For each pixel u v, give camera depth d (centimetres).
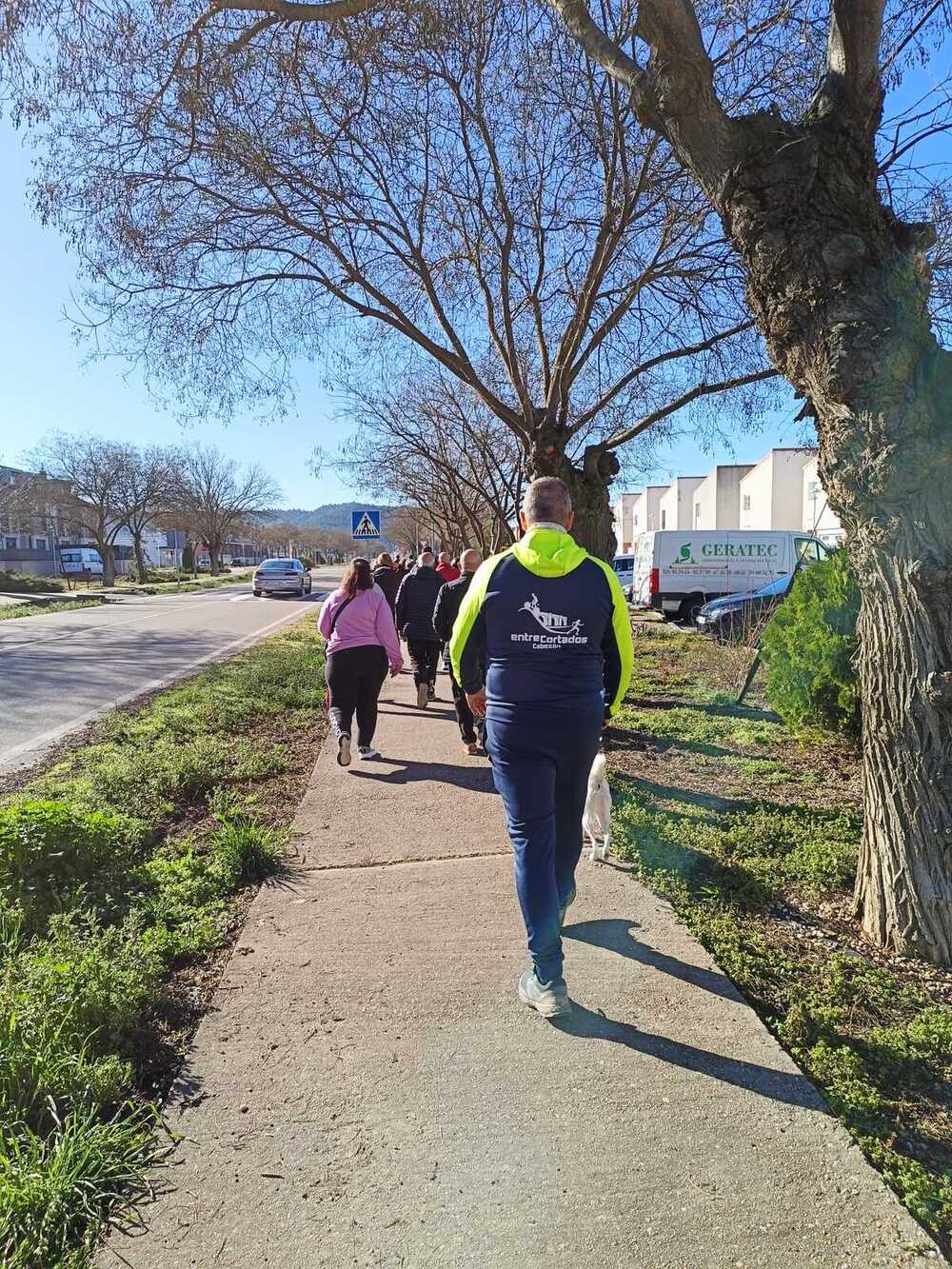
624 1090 249
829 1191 210
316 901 391
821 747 692
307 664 1232
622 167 780
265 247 830
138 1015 287
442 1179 214
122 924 362
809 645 641
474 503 2561
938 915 325
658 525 6531
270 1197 209
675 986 309
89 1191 208
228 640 1711
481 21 675
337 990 308
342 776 623
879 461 311
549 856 288
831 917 374
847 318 315
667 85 350
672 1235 197
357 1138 230
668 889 400
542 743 284
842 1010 294
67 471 5047
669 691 1023
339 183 805
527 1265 188
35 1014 266
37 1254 190
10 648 1532
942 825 323
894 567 321
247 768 627
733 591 2261
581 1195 209
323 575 6875
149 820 506
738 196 349
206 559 10956
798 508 4147
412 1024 285
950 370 306
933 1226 203
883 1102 248
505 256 860
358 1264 189
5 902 354
